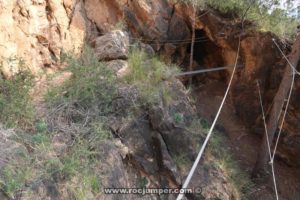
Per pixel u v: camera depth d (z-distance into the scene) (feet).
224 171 15.11
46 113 11.84
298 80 18.37
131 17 19.74
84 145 10.98
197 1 20.51
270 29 20.44
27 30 14.90
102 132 11.78
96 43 16.98
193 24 20.86
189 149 14.02
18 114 10.87
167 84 15.49
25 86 12.03
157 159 13.29
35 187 8.74
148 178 12.80
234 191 14.88
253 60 20.72
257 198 16.92
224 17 21.25
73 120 12.19
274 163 19.79
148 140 13.42
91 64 13.51
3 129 10.00
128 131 13.02
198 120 15.96
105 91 13.29
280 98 17.07
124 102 13.55
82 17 18.29
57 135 11.13
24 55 14.53
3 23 13.52
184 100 15.74
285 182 18.80
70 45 17.08
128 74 14.58
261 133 20.86
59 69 15.21
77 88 12.86
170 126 13.91
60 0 16.93
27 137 10.26
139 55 15.62
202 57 25.03
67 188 9.61
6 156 8.99
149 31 20.17
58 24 16.66
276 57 19.97
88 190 10.02
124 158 12.42
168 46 21.17
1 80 11.53
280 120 19.45
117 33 16.83
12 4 14.14
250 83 21.15
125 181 11.60
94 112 12.64
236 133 21.13
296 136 19.21
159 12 20.27
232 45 21.68
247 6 20.57
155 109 13.80
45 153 9.88
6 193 8.11
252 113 21.21
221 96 23.12
